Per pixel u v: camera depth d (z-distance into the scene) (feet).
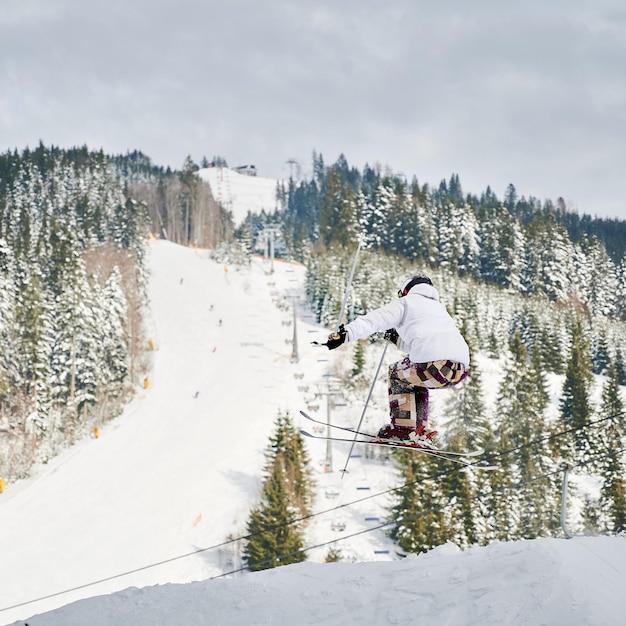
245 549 127.13
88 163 534.37
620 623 17.06
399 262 362.33
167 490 166.20
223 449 190.08
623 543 22.13
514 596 19.49
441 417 180.04
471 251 418.31
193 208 581.94
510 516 132.46
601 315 399.65
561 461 158.10
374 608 22.04
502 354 280.31
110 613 26.09
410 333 18.40
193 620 24.48
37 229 377.50
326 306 311.06
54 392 195.62
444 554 25.04
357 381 234.58
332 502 160.04
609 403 187.73
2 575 129.08
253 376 251.19
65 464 179.52
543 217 456.04
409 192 479.41
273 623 22.93
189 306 334.85
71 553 138.21
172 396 232.53
